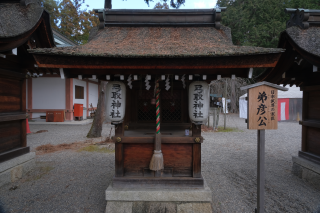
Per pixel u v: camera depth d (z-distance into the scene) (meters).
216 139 9.27
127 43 3.35
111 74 3.18
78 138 9.05
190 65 2.78
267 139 9.26
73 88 14.11
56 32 14.57
